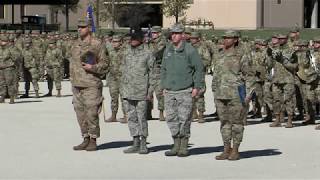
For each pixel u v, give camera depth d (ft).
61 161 37.40
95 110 40.55
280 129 52.08
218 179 32.40
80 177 32.86
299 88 55.77
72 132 49.62
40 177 32.86
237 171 34.47
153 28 54.39
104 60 40.16
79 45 40.14
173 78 38.06
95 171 34.42
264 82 57.41
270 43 58.29
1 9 321.52
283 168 35.45
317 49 55.16
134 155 39.52
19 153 40.09
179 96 38.14
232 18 264.93
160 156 39.14
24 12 322.96
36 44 93.50
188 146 42.96
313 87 54.65
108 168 35.29
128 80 39.55
